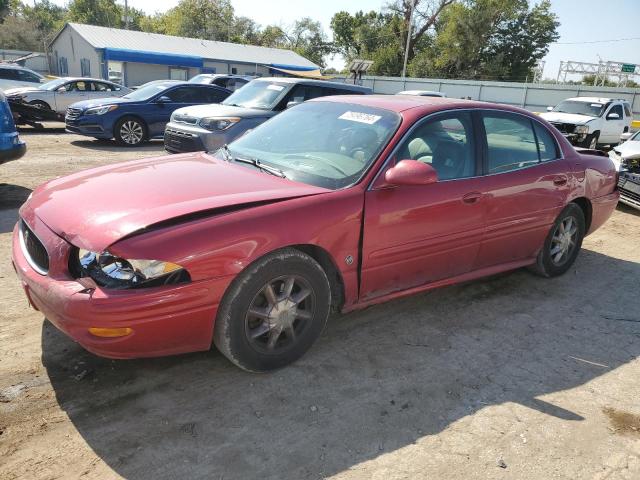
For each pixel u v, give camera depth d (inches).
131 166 138.6
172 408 106.3
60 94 601.6
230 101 379.6
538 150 172.1
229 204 108.3
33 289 104.6
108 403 106.3
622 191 320.8
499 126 160.2
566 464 98.3
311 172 130.0
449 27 1878.7
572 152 184.2
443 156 142.7
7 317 137.2
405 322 150.9
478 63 1971.0
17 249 118.0
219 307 106.8
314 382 118.4
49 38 2425.0
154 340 100.0
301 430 102.6
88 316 94.4
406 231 131.6
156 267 96.5
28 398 106.0
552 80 1969.7
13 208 238.4
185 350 106.9
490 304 167.5
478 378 125.0
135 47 1342.3
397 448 99.5
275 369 120.3
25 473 87.4
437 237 139.4
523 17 1926.7
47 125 623.5
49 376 113.6
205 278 101.0
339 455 96.6
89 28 1391.5
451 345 139.6
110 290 95.5
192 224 102.0
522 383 124.2
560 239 185.5
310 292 119.1
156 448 95.2
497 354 136.8
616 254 232.7
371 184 125.7
